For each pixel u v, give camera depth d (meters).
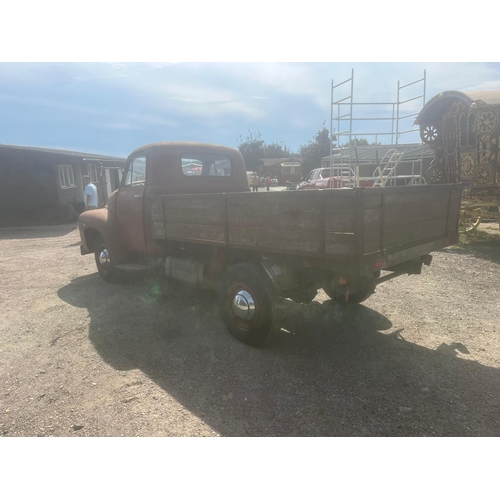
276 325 3.59
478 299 5.09
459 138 9.03
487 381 3.14
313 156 48.00
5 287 6.12
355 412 2.77
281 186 46.22
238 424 2.65
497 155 8.25
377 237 2.96
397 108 10.30
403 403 2.86
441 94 8.98
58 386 3.16
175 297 5.41
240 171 6.02
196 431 2.58
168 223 4.63
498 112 8.06
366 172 14.07
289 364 3.47
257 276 3.57
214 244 4.00
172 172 5.24
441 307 4.84
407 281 5.98
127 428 2.62
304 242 3.12
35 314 4.83
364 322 4.42
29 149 15.55
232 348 3.80
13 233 13.02
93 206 10.76
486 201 8.65
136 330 4.28
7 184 15.44
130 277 6.40
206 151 5.57
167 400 2.95
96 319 4.62
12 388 3.14
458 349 3.72
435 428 2.58
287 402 2.90
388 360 3.52
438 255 7.79
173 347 3.85
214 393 3.03
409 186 3.31
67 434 2.57
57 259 8.34
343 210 2.83
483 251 7.97
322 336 4.07
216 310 4.88
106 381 3.23
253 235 3.55
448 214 4.00
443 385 3.09
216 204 3.90
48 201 15.60
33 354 3.74
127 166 5.62
